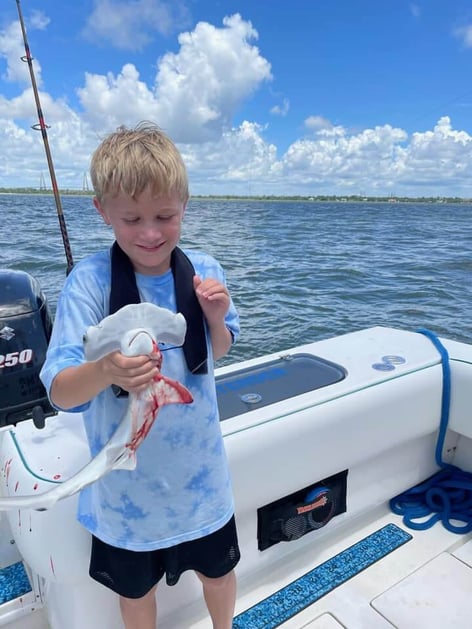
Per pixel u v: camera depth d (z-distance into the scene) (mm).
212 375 1261
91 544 1339
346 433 1870
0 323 2361
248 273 11984
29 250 13352
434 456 2314
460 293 10141
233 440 1596
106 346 893
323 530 2000
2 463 1633
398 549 2006
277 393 1859
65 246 2512
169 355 1157
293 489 1783
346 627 1687
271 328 7602
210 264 1344
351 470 2002
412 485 2268
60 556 1316
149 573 1261
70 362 1014
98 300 1109
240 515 1735
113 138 1069
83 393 963
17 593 1620
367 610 1744
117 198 1023
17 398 2412
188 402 1020
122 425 951
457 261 14477
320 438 1797
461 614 1729
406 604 1767
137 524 1200
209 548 1322
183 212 1109
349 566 1916
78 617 1441
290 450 1725
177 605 1671
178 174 1041
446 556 1974
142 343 904
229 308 1271
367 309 8836
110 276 1130
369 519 2168
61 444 1533
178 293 1167
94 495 1235
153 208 1029
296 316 8242
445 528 2115
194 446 1214
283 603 1763
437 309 8898
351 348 2293
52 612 1566
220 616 1452
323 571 1892
